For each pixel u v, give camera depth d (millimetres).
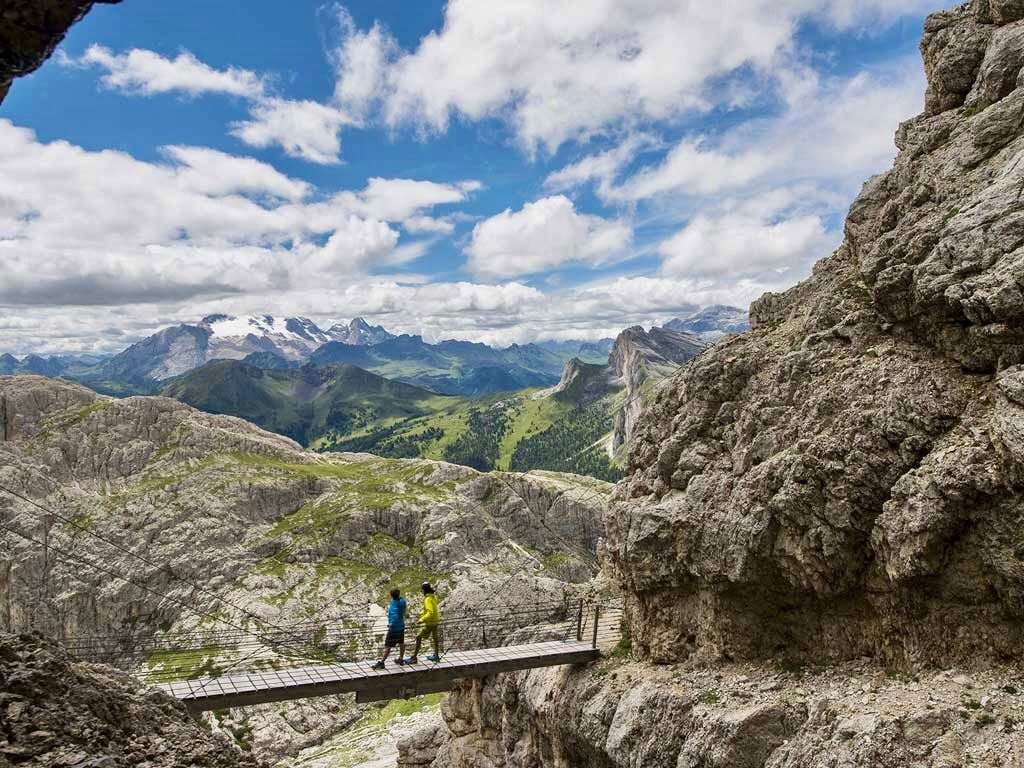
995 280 21594
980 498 20469
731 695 26062
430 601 34812
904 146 31906
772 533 26422
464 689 46562
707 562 28922
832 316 29969
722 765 23719
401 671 32906
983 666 20297
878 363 25969
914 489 22000
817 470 24875
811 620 26359
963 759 17391
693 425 33750
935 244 24922
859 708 21031
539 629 43969
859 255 31359
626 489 37562
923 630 22031
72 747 15656
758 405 30359
